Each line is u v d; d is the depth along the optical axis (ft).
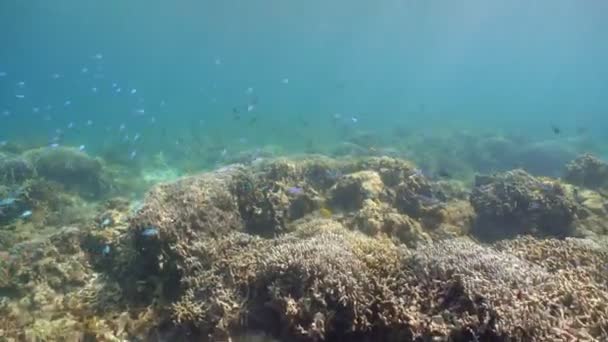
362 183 32.48
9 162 49.24
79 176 51.83
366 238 22.24
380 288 16.66
